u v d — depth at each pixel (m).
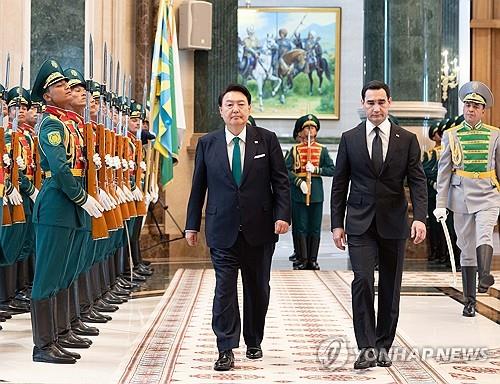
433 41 18.16
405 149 7.71
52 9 14.15
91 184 8.11
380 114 7.70
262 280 7.91
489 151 10.40
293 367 7.66
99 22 15.28
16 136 9.56
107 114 9.66
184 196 17.67
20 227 9.72
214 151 7.87
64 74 8.25
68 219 7.72
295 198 16.27
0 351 8.19
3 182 8.25
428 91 18.08
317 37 28.84
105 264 11.25
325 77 28.84
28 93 10.27
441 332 9.52
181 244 17.31
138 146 12.20
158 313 10.51
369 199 7.65
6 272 10.09
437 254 17.20
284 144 28.70
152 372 7.38
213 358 8.00
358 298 7.57
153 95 15.89
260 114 28.80
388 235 7.62
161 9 16.19
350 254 7.68
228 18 18.09
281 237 24.19
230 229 7.71
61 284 8.24
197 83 17.97
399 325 9.98
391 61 18.14
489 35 27.02
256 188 7.79
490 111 27.05
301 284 13.55
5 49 12.17
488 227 10.38
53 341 7.80
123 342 8.72
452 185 10.57
